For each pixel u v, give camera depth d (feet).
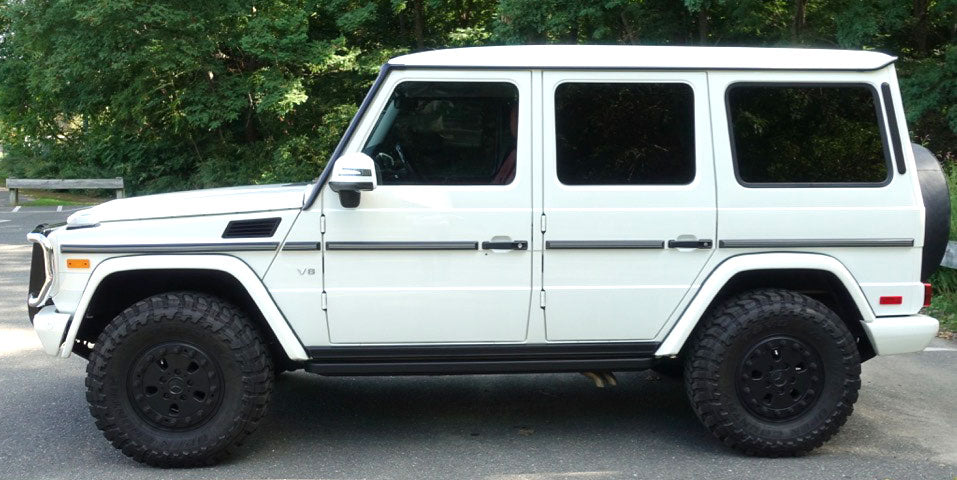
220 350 14.83
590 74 15.15
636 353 15.46
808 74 15.42
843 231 15.43
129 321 14.73
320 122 81.51
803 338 15.29
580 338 15.37
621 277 15.23
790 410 15.40
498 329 15.21
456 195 14.94
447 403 19.31
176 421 14.93
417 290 15.01
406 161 15.01
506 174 15.06
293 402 19.35
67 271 14.93
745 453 15.76
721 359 15.20
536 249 15.07
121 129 91.61
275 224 14.89
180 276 15.55
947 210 15.97
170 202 15.31
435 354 15.24
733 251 15.35
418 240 14.94
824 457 15.72
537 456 15.87
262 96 75.15
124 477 14.83
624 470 15.11
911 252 15.62
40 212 74.08
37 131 103.19
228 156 89.04
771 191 15.31
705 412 15.37
